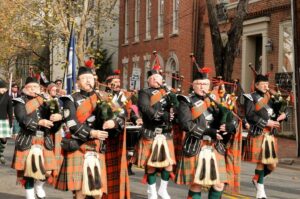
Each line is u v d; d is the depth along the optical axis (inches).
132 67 1312.7
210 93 301.0
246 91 927.7
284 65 824.9
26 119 303.0
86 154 257.1
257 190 357.7
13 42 1266.0
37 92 309.9
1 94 507.5
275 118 356.8
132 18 1320.1
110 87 391.5
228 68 742.5
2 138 513.0
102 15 1115.3
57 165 324.2
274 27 856.9
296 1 639.1
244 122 355.9
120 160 267.4
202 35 825.5
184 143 284.0
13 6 1175.0
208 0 747.4
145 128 332.2
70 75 501.4
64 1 972.6
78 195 257.0
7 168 498.9
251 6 909.2
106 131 261.0
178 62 1079.0
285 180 469.4
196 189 282.5
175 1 1112.2
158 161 323.9
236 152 322.7
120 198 265.7
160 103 327.6
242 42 939.3
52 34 1115.9
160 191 335.0
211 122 281.7
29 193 317.4
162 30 1163.9
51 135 318.0
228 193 378.3
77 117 256.7
